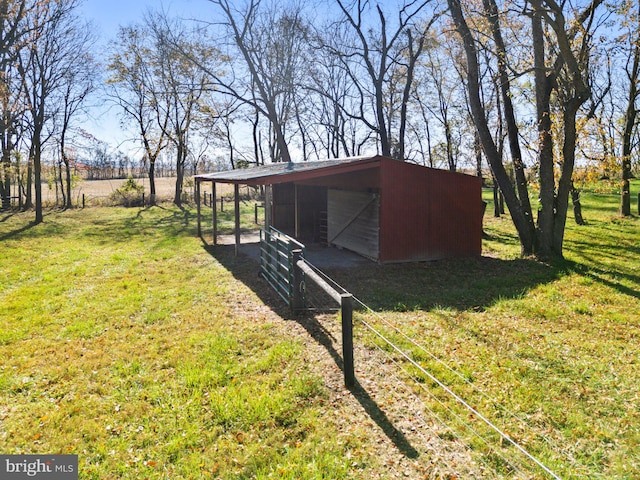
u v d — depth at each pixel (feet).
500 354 20.57
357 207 44.55
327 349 20.93
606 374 18.52
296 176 36.27
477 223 44.47
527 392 16.98
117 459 13.30
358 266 39.83
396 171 40.47
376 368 18.97
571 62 36.22
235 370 18.89
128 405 16.28
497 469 12.66
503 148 73.61
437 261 42.19
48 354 21.02
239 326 24.49
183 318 26.16
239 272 37.86
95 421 15.34
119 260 43.88
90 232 65.05
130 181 126.93
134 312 27.37
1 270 39.04
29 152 98.73
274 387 17.39
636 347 21.33
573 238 55.77
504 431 14.47
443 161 98.32
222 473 12.60
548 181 42.65
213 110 104.22
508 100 44.93
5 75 71.00
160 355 20.80
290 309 26.86
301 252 25.89
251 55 85.05
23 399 16.85
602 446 13.75
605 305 28.30
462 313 26.76
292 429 14.65
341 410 15.70
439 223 42.68
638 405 16.06
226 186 156.46
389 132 97.71
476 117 44.32
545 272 37.63
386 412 15.56
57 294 31.60
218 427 14.74
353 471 12.57
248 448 13.67
